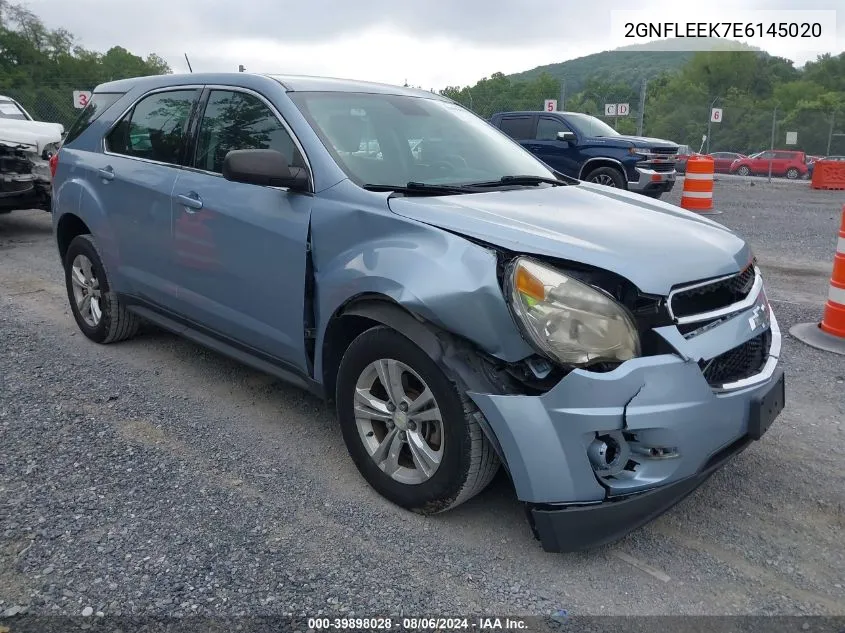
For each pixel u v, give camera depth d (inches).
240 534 117.6
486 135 173.6
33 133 390.9
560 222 120.3
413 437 119.2
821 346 209.2
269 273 141.6
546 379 105.7
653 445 103.3
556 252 106.7
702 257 114.0
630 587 106.4
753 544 117.2
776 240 402.9
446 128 165.0
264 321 146.4
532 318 102.8
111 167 187.5
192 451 146.3
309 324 136.2
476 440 110.3
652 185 547.2
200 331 169.9
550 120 601.0
